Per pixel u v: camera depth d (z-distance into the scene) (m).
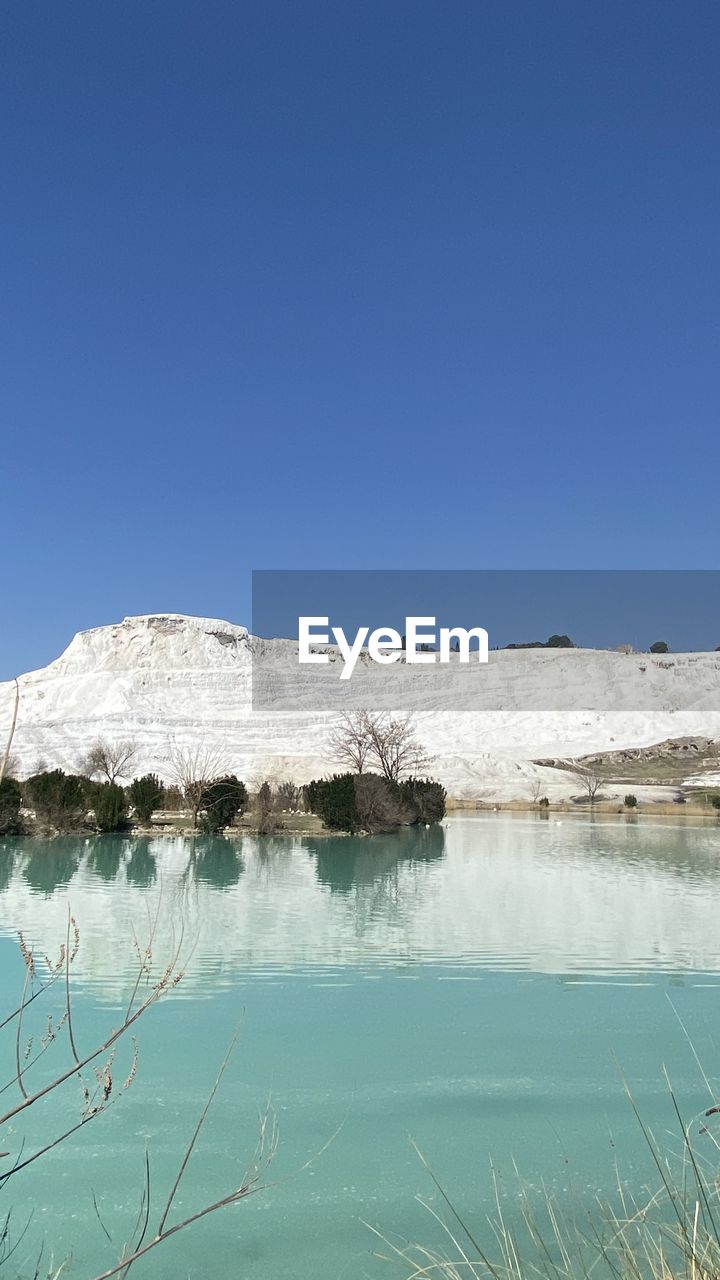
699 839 33.84
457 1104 6.83
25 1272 4.52
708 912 15.89
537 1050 8.01
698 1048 8.16
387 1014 9.05
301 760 58.12
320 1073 7.36
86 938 12.61
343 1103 6.77
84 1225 5.05
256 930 13.59
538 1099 6.92
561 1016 9.04
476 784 60.38
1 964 10.97
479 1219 5.17
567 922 14.66
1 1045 7.93
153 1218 5.13
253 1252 4.80
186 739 65.19
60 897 16.78
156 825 34.62
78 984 10.00
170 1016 8.91
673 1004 9.57
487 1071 7.50
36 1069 7.38
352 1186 5.55
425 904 16.53
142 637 101.94
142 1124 6.38
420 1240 4.90
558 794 59.00
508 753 75.25
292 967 11.07
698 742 79.88
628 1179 5.65
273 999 9.57
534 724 84.94
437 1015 9.08
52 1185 5.51
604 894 18.19
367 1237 4.96
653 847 30.20
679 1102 6.93
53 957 11.34
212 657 100.31
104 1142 6.09
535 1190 5.52
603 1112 6.71
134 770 54.69
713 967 11.38
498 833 36.12
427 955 11.92
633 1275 4.24
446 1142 6.21
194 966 11.07
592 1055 7.91
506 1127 6.44
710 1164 5.85
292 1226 5.08
